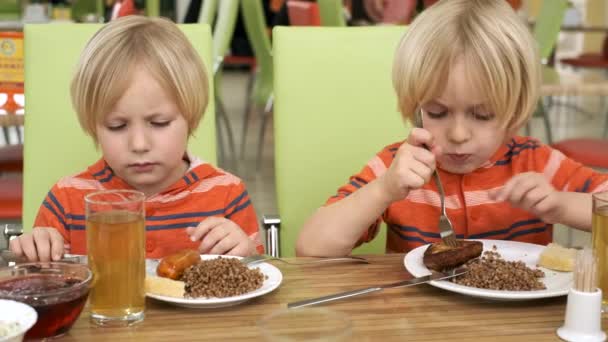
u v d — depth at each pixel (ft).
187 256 3.30
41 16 15.75
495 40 4.00
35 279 2.99
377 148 5.53
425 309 3.12
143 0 19.20
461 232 4.75
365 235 4.55
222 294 3.14
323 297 3.19
